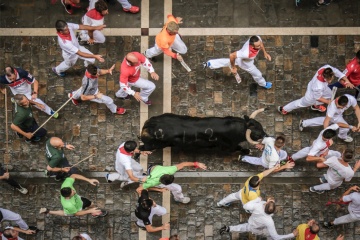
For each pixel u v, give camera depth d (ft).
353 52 39.24
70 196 31.83
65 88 39.01
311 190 37.01
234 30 39.58
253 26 39.63
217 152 37.68
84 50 36.50
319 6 39.73
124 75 33.76
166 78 38.91
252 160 36.50
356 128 34.86
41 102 37.06
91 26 35.60
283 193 37.40
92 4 36.88
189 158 37.73
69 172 36.09
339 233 36.86
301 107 36.86
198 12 39.81
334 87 35.76
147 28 39.68
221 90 38.78
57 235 37.06
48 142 32.89
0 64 39.32
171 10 39.83
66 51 34.78
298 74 38.99
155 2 39.93
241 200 33.83
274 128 38.34
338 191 37.37
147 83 35.78
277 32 39.50
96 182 34.42
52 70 39.01
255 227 33.12
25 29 39.78
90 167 37.86
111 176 36.14
